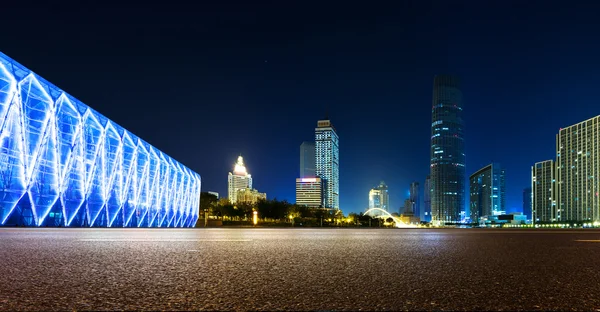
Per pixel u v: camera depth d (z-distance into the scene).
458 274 4.73
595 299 3.42
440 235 17.23
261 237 13.80
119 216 67.00
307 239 12.27
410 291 3.74
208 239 11.94
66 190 50.66
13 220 42.16
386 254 7.08
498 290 3.79
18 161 42.72
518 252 7.66
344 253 7.23
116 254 6.79
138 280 4.23
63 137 50.47
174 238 12.63
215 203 165.00
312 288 3.87
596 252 7.77
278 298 3.44
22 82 43.34
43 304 3.15
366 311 3.01
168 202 95.56
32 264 5.40
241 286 3.95
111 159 64.31
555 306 3.18
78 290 3.70
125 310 3.00
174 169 100.88
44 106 46.81
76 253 6.91
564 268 5.27
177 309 3.04
